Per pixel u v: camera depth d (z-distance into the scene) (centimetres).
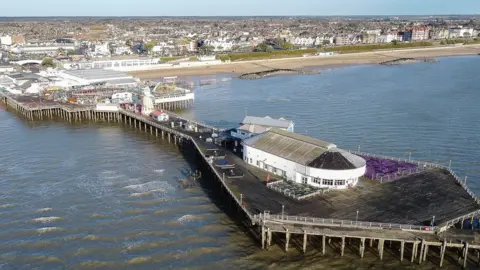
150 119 13450
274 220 6712
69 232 7281
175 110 16288
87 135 13025
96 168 10156
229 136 11281
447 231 6456
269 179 8400
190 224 7550
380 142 11931
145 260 6538
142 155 11131
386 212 6900
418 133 12712
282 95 18812
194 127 12262
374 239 6775
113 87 18350
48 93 17450
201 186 9119
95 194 8706
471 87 19888
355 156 8388
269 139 9188
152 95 16312
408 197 7431
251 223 7344
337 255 6544
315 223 6631
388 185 7950
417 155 10900
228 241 7025
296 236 7019
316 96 18350
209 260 6525
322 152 8138
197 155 10900
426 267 6269
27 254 6675
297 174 8194
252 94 19250
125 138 12694
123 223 7569
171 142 12275
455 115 14712
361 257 6475
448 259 6431
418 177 8288
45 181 9356
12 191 8850
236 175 8581
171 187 9056
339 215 6838
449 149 11331
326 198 7475
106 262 6481
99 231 7319
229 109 16362
